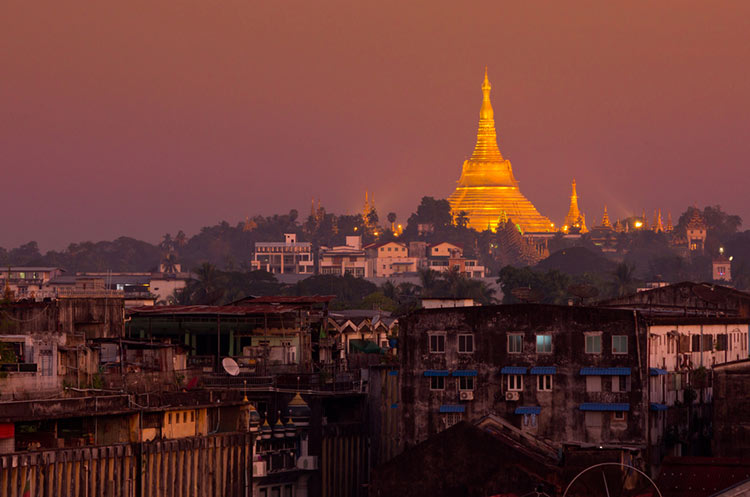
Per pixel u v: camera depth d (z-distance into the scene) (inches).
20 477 7824.8
